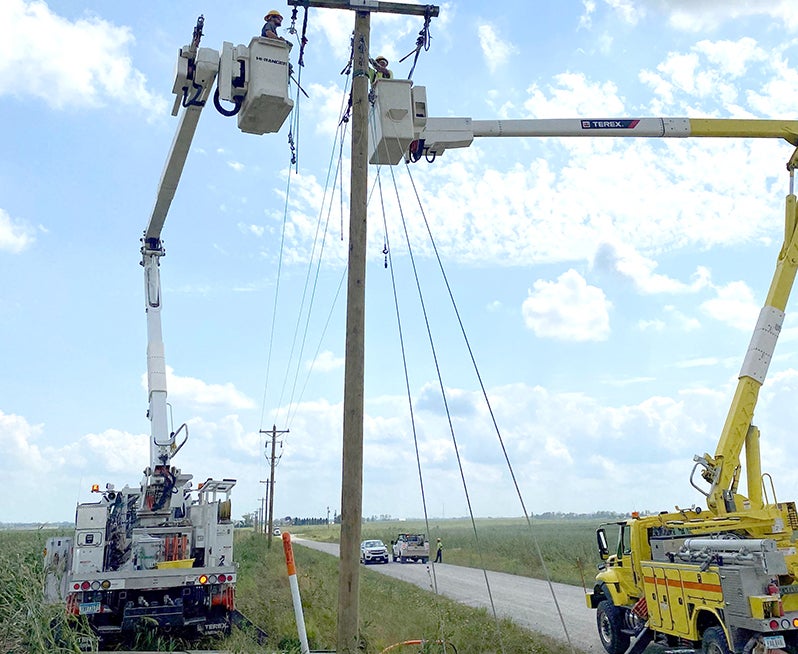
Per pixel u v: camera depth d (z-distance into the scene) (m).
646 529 12.09
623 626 12.29
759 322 12.55
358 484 7.21
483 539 70.94
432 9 8.51
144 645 11.11
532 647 11.89
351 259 7.77
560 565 35.81
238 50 8.25
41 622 7.55
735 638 9.10
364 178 7.98
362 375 7.50
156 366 14.23
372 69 9.22
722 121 12.36
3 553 8.67
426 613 14.82
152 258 15.23
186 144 11.77
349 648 6.83
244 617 12.73
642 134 12.05
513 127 11.08
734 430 12.11
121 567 12.52
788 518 11.07
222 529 12.78
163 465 13.20
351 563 7.01
